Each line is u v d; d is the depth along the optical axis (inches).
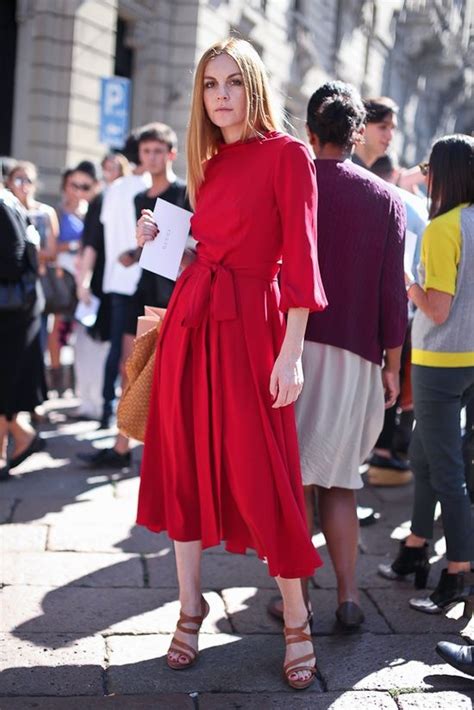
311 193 110.1
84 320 250.1
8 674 116.0
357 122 127.5
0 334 194.9
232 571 154.6
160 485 123.5
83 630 129.4
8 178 261.0
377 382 130.3
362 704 111.7
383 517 188.1
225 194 113.3
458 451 137.9
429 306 133.4
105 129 437.1
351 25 994.7
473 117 1643.7
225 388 113.3
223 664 121.4
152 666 120.1
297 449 116.0
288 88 818.2
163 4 620.4
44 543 162.7
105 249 243.8
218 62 113.0
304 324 110.3
